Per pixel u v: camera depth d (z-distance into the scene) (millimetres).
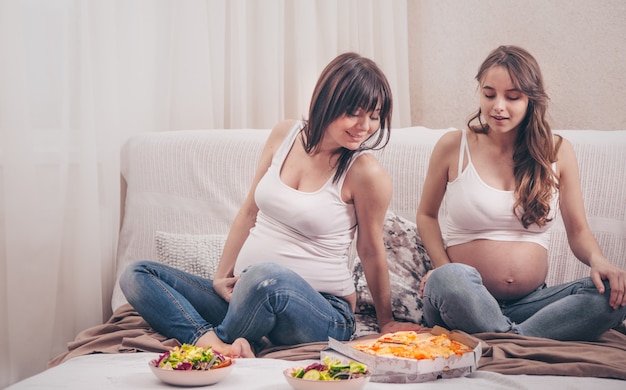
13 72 2307
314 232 1938
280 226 1967
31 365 2369
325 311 1853
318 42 3160
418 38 3266
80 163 2488
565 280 2256
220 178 2520
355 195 1947
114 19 2641
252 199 2094
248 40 3078
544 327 1847
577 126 2861
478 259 2045
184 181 2545
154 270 1942
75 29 2482
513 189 2053
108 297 2621
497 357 1656
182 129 2914
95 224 2504
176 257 2314
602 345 1792
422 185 2367
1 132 2299
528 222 2014
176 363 1546
